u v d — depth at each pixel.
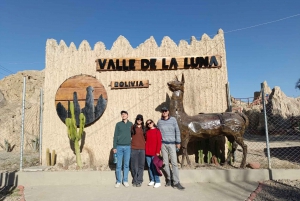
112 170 6.32
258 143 15.73
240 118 6.26
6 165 7.55
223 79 7.36
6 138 14.12
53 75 7.66
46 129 7.47
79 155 6.71
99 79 7.57
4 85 31.48
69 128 6.64
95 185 5.75
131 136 5.71
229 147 6.63
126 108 7.46
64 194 5.09
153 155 5.46
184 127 6.20
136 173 5.56
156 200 4.58
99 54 7.66
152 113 7.39
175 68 7.44
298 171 5.71
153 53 7.59
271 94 32.44
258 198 4.55
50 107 7.55
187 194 4.89
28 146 13.34
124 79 7.55
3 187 5.72
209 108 7.30
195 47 7.54
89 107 7.37
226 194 4.84
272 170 5.76
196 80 7.41
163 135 5.42
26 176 5.89
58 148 7.38
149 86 7.48
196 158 7.17
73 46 7.73
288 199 4.40
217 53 7.46
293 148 10.84
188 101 7.36
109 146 7.32
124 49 7.65
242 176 5.80
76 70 7.64
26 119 14.11
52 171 6.06
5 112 25.17
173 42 7.61
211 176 5.79
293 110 30.28
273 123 22.77
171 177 5.75
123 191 5.20
